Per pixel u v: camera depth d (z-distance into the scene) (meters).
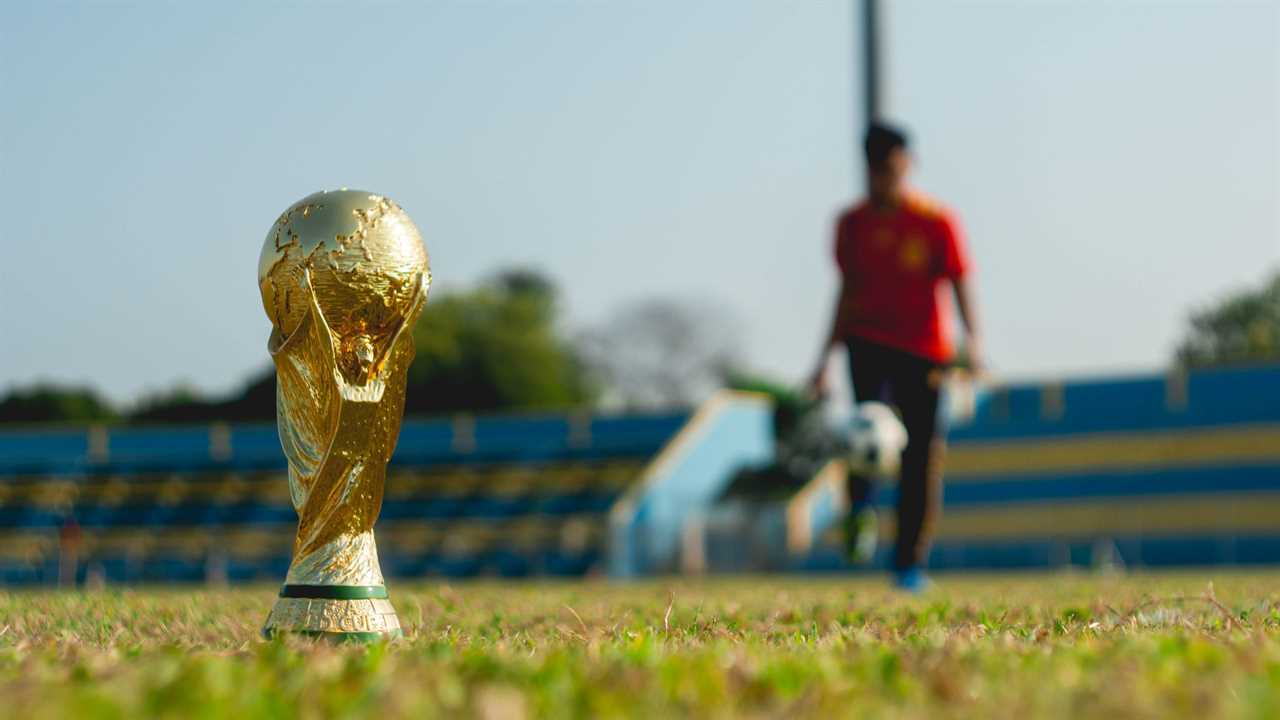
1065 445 32.06
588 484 34.09
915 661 2.15
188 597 5.61
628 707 1.69
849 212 7.45
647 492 33.09
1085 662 2.13
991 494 32.44
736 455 35.59
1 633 3.28
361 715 1.63
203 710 1.63
